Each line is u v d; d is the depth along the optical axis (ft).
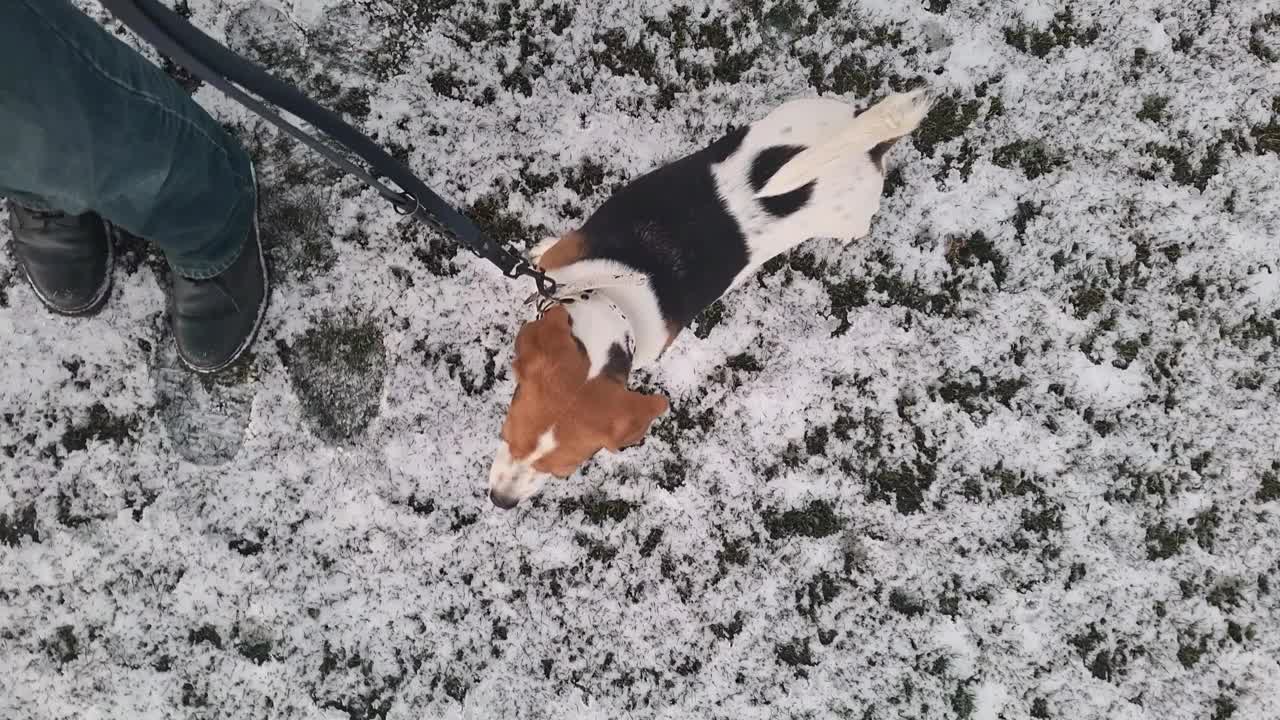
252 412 5.25
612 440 4.21
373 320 5.30
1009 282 5.41
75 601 5.17
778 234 4.74
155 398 5.23
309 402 5.27
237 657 5.19
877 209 5.27
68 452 5.19
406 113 5.33
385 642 5.23
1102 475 5.39
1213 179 5.42
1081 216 5.42
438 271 5.32
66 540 5.18
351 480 5.25
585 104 5.37
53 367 5.20
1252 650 5.33
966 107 5.41
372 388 5.29
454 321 5.31
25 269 4.95
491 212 5.33
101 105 3.97
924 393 5.39
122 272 5.22
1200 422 5.39
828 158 4.54
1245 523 5.37
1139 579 5.36
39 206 4.51
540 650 5.26
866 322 5.39
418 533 5.25
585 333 4.29
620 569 5.30
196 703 5.17
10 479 5.17
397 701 5.21
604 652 5.28
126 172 4.18
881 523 5.36
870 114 4.42
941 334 5.39
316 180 5.31
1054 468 5.39
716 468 5.35
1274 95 5.41
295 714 5.18
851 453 5.37
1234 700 5.32
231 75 3.53
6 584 5.16
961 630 5.33
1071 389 5.40
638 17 5.39
